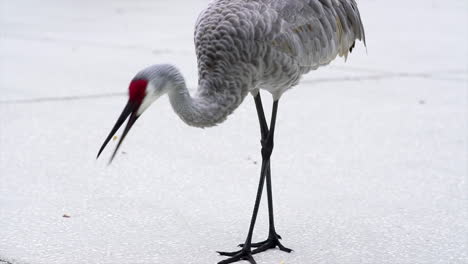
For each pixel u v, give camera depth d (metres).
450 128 12.62
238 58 7.96
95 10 26.16
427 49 19.02
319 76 16.42
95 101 14.34
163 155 11.34
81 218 8.98
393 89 15.23
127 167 10.79
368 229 8.70
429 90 15.11
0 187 9.93
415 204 9.41
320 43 8.62
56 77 16.28
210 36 8.03
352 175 10.48
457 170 10.65
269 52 8.09
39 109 13.76
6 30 22.22
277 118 13.32
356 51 18.97
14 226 8.73
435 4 26.23
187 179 10.32
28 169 10.64
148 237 8.48
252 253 8.09
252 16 8.03
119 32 21.88
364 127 12.73
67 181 10.21
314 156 11.29
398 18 23.66
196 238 8.48
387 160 11.09
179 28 22.42
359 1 27.14
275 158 11.22
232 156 11.33
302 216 9.07
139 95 7.46
